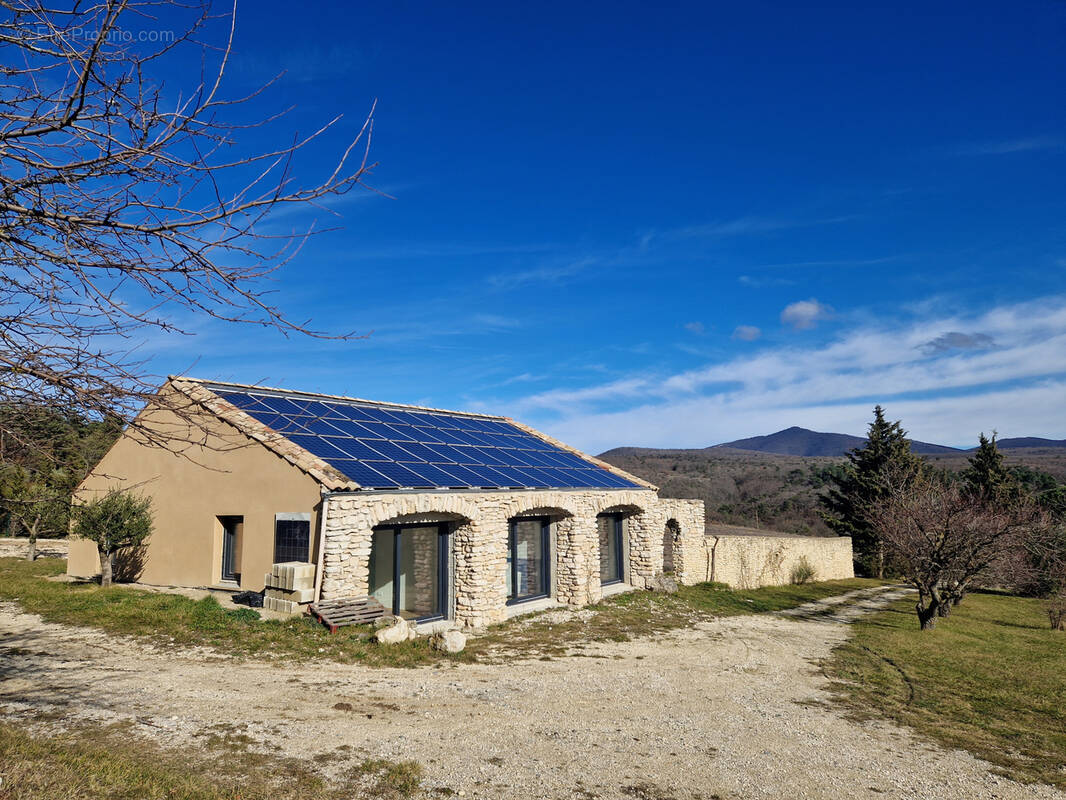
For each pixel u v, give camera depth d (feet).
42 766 21.91
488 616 60.59
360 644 45.73
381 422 71.61
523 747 30.71
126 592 55.67
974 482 148.25
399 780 25.64
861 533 146.92
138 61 12.81
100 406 13.98
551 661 48.91
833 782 29.96
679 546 95.25
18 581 63.72
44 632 45.27
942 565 76.28
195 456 59.72
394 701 35.70
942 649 65.62
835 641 66.49
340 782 25.14
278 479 53.36
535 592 72.64
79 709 30.42
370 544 51.80
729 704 41.19
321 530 49.60
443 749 29.53
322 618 47.16
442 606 60.59
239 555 57.16
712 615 76.33
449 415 87.66
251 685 36.22
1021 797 29.94
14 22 12.68
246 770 25.35
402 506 54.08
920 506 81.41
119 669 37.63
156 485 62.54
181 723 29.73
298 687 36.60
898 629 77.15
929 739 37.55
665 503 92.43
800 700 43.60
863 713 41.78
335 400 72.38
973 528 74.95
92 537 59.31
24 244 13.30
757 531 166.71
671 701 40.73
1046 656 65.87
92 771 22.31
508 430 93.66
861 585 128.36
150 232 13.51
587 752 30.86
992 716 43.45
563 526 74.02
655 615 71.87
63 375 13.32
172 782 22.72
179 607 50.21
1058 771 33.68
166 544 61.05
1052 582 110.63
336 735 29.96
